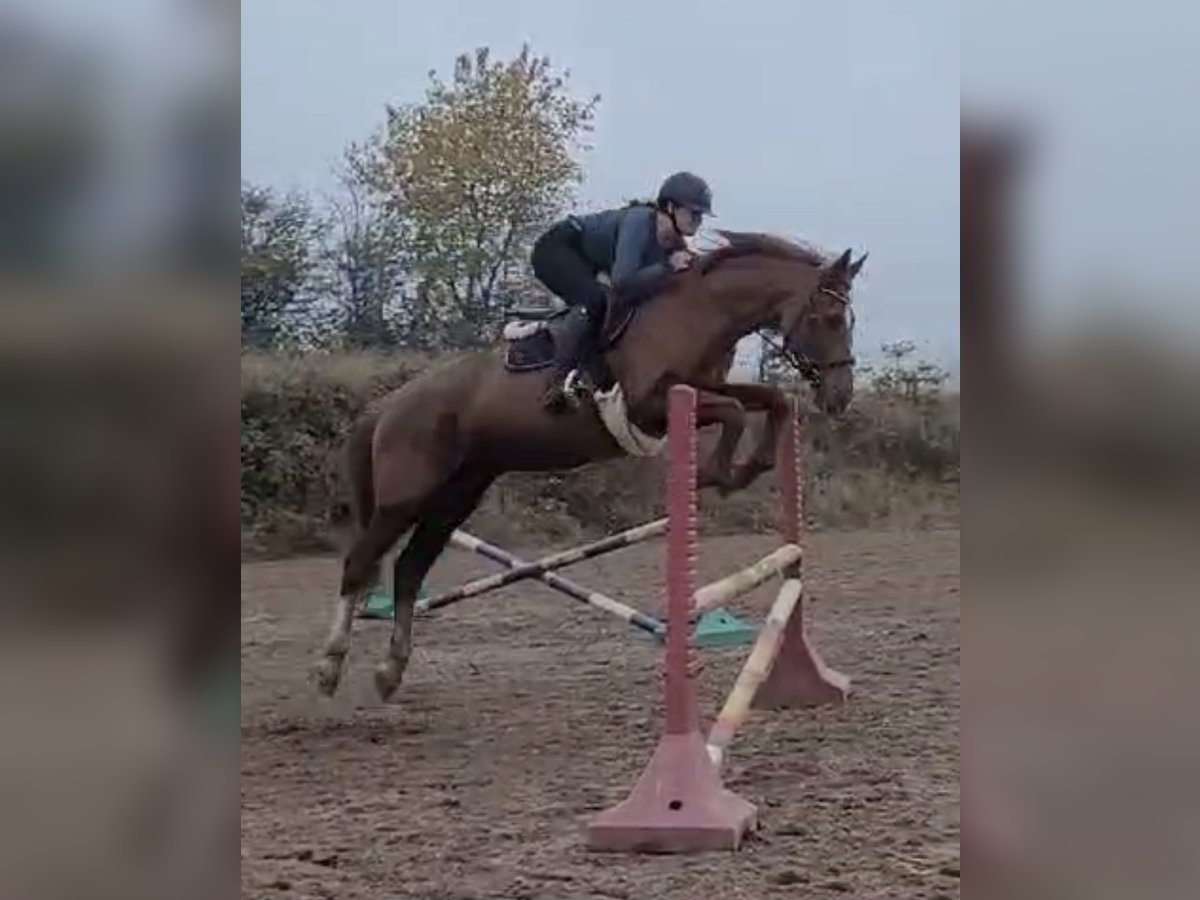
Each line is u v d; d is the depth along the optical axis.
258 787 5.20
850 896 3.68
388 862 4.15
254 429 15.88
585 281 6.79
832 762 5.39
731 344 6.70
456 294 21.59
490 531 16.48
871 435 16.64
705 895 3.75
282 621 10.78
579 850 4.27
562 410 6.77
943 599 10.56
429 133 21.75
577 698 7.18
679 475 4.44
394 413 7.04
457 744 6.04
